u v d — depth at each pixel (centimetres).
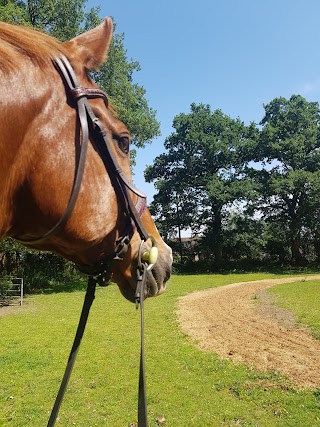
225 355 771
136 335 969
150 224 150
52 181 106
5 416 504
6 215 104
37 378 650
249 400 548
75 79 115
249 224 3588
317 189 3138
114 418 500
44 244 125
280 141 3466
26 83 104
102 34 130
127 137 131
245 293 1800
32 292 2100
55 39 124
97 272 131
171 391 587
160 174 3894
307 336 905
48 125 106
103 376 657
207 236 3612
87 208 113
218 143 3559
